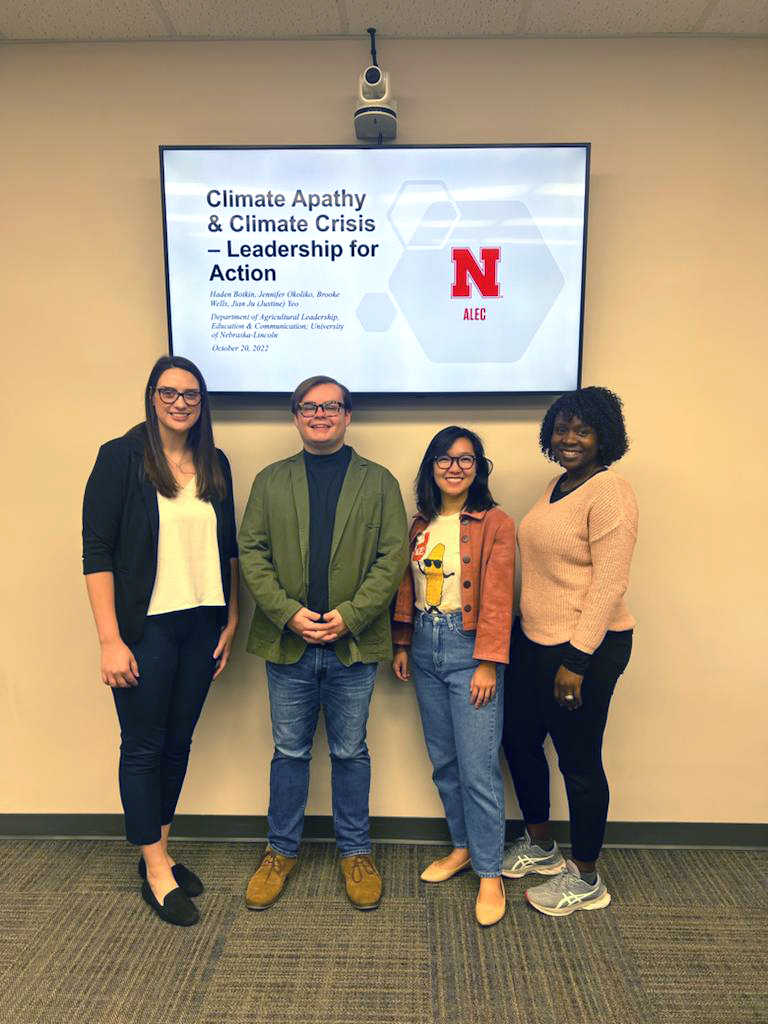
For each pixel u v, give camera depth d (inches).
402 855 77.8
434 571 67.4
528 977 59.9
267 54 72.6
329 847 79.4
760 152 72.7
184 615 65.3
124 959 61.9
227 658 73.1
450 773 71.5
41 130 73.7
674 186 73.2
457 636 66.5
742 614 78.1
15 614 79.7
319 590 65.9
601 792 66.2
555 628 64.1
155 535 62.8
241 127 73.4
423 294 72.3
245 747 80.2
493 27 70.1
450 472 65.4
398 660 73.3
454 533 67.4
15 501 78.2
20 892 71.5
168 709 66.5
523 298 72.0
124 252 75.0
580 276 71.4
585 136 72.8
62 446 77.5
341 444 68.3
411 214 71.2
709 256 74.0
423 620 68.4
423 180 70.6
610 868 76.2
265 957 62.1
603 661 63.4
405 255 71.8
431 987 58.9
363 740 71.2
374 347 73.2
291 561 66.1
